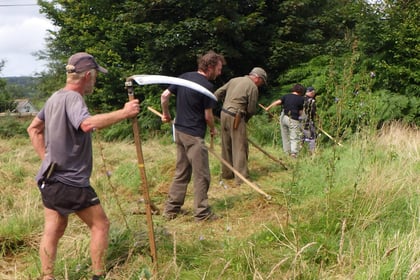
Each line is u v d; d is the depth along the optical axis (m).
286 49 13.24
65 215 3.54
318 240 4.11
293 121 8.95
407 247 3.71
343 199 4.85
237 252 3.98
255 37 13.62
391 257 3.64
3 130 14.23
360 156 6.10
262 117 11.73
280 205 5.48
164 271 3.73
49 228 3.57
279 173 7.64
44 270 3.55
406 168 5.72
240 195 6.32
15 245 4.62
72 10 15.58
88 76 3.57
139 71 13.52
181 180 5.54
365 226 4.38
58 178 3.44
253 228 4.83
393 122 9.97
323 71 11.73
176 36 12.62
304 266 3.61
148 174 7.38
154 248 3.78
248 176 7.06
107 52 14.20
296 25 13.58
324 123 9.28
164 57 13.34
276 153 9.35
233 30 12.76
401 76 10.83
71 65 3.54
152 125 12.84
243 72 14.18
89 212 3.57
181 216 5.57
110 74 13.80
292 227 4.33
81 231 4.79
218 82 13.80
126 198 6.45
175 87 5.59
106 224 3.63
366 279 3.41
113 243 4.18
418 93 10.72
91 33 15.52
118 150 9.94
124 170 7.56
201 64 5.54
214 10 12.66
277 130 10.91
